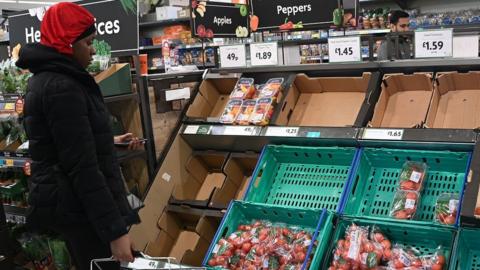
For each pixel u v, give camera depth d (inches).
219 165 115.9
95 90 79.4
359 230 78.6
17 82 122.8
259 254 84.4
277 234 86.6
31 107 74.9
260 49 117.3
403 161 86.9
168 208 109.4
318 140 93.0
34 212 78.9
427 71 93.1
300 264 79.9
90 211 73.5
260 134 99.6
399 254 74.9
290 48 257.8
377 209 85.6
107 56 109.7
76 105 72.9
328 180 93.5
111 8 112.8
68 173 73.8
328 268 76.9
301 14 122.6
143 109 109.9
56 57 74.7
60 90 72.3
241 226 91.4
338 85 103.7
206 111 118.9
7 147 124.3
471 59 88.5
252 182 95.8
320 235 80.0
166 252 108.3
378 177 89.2
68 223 77.9
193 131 110.4
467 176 73.7
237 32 136.6
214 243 88.3
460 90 92.7
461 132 79.6
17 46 140.7
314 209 83.4
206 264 85.9
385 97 97.0
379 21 243.1
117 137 105.3
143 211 105.3
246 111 104.3
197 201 106.3
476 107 88.7
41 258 125.4
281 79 107.0
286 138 96.4
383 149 87.0
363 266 75.0
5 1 449.7
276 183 98.2
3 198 133.3
